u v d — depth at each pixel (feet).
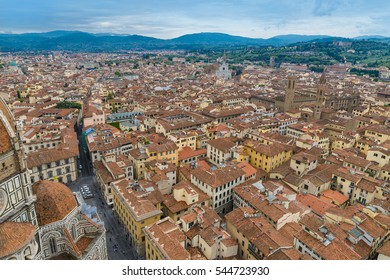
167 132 615.98
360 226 298.56
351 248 268.21
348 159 463.01
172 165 459.73
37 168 446.60
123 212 354.95
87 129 611.06
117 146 526.16
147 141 538.88
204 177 397.80
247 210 327.26
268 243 274.36
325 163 485.56
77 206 243.19
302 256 260.42
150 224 323.57
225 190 395.34
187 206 360.69
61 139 565.94
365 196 381.81
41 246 194.90
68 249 229.04
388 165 442.50
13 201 173.78
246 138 597.11
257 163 498.69
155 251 269.85
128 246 338.34
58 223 221.87
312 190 400.06
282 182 427.33
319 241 274.16
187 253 252.42
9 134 168.25
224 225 332.60
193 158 535.19
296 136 636.89
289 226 314.14
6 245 161.79
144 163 476.54
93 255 240.53
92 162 508.94
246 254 297.33
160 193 373.81
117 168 438.40
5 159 166.20
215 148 511.40
